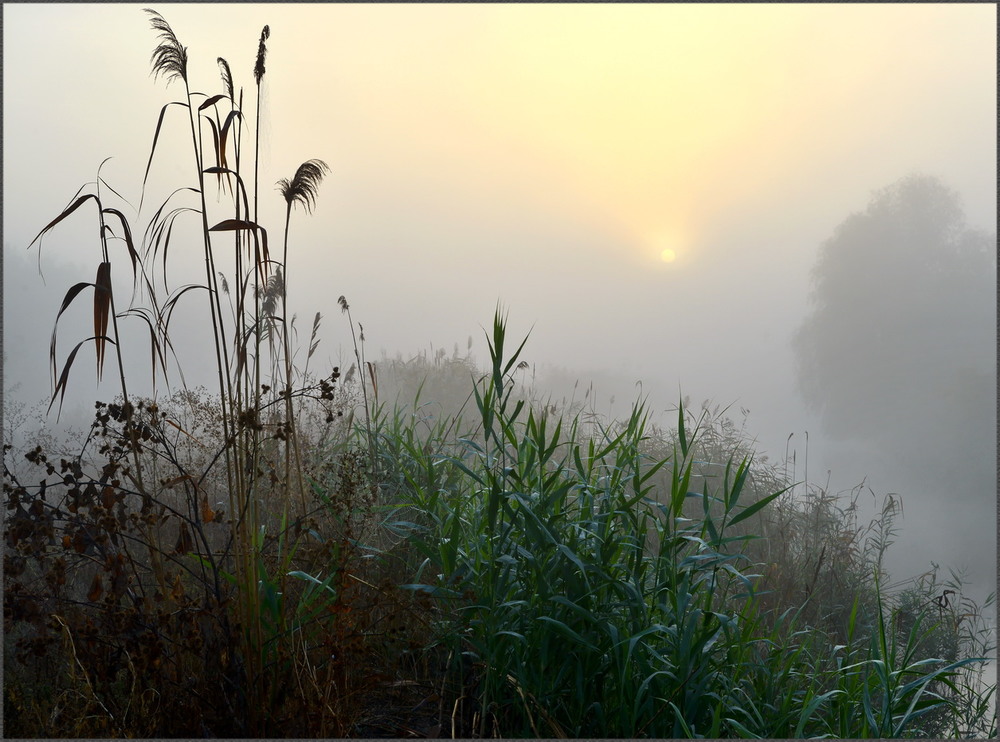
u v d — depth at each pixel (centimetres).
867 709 231
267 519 341
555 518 266
